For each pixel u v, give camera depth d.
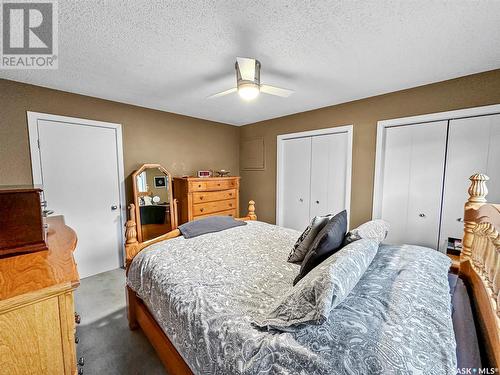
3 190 0.98
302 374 0.73
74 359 0.87
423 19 1.38
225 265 1.57
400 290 1.03
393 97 2.64
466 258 1.43
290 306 0.94
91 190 2.83
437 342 0.77
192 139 3.87
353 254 1.12
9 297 0.71
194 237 2.10
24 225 1.01
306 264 1.28
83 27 1.46
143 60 1.89
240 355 0.88
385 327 0.83
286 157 3.84
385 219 2.81
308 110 3.43
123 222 3.11
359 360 0.71
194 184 3.44
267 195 4.15
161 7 1.28
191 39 1.60
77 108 2.69
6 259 0.96
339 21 1.41
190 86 2.47
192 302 1.18
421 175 2.54
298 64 1.97
